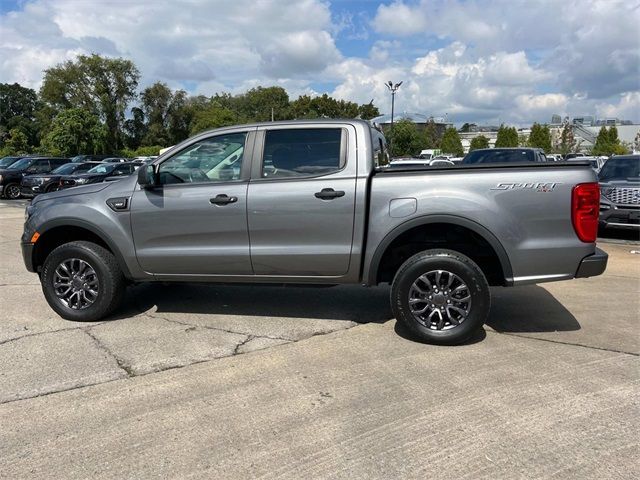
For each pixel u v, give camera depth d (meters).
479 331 4.80
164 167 4.85
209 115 75.69
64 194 5.13
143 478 2.66
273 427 3.14
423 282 4.39
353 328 4.91
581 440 2.95
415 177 4.36
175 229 4.75
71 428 3.15
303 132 4.61
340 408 3.36
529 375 3.82
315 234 4.52
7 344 4.51
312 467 2.74
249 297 5.98
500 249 4.22
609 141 63.34
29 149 59.59
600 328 4.88
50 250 5.37
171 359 4.18
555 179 4.16
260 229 4.59
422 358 4.16
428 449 2.89
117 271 4.99
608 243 10.13
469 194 4.23
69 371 3.96
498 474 2.65
